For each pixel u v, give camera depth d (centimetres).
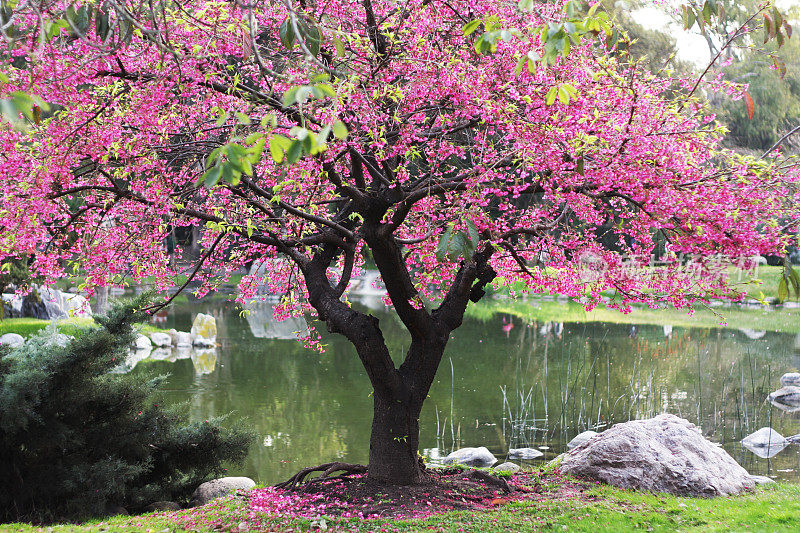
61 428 812
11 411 750
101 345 852
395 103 684
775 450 1149
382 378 804
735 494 842
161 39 505
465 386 1659
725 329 2583
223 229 753
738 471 902
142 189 688
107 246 741
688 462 873
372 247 774
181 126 746
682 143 661
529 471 970
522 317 2969
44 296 2245
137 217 755
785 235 605
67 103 619
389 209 856
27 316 2233
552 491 838
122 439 876
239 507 759
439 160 707
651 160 627
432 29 673
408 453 820
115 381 915
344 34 601
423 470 884
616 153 637
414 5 658
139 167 664
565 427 1303
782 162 643
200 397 1578
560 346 2217
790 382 1619
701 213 608
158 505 891
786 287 442
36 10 420
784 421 1323
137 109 623
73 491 804
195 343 2341
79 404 847
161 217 755
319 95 280
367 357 795
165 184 691
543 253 857
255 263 970
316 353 2191
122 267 774
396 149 648
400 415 816
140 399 910
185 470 974
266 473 1053
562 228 780
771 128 3556
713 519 708
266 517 705
